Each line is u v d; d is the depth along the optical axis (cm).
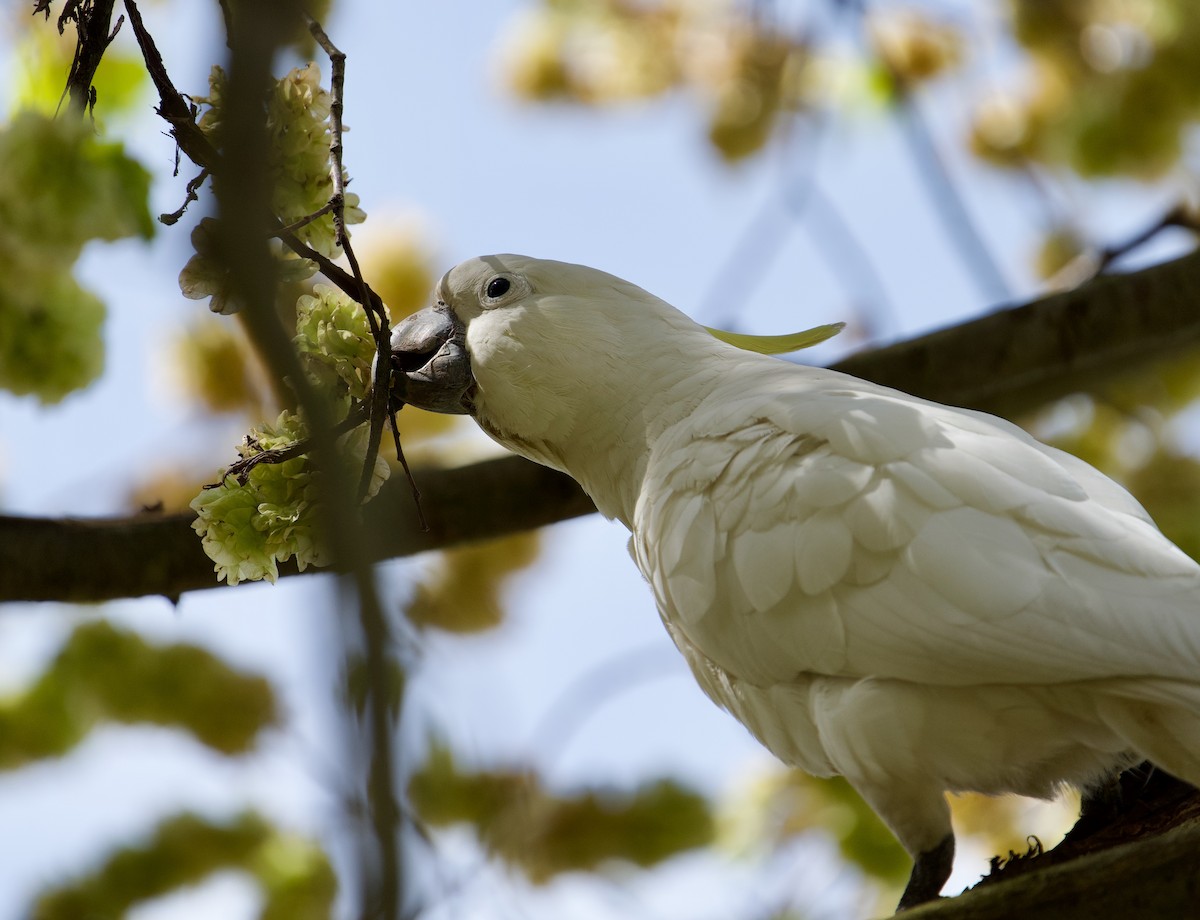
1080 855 777
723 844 1236
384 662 418
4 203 980
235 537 727
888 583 734
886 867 1230
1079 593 696
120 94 1080
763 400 831
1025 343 1284
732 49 1570
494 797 1112
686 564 809
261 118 456
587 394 938
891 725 734
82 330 1066
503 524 1191
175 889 1253
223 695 1277
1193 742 671
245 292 463
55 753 1288
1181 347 1341
